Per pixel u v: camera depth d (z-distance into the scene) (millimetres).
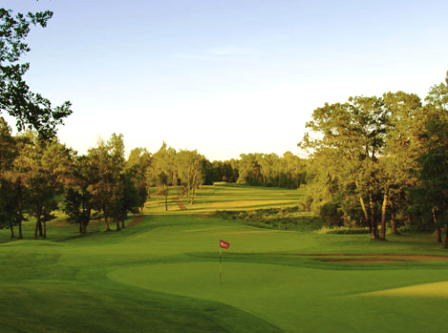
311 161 43031
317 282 15109
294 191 148000
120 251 27391
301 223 67812
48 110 13164
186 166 114375
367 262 22000
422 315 9719
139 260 21938
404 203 42906
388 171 37938
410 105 37469
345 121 40000
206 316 10039
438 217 34969
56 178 54562
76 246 34656
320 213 61594
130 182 66312
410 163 37250
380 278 15688
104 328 8305
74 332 7727
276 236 42719
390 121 39531
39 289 12312
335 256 25281
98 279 16344
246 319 9750
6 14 11727
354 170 40969
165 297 12375
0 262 21078
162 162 126062
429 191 33594
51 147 53094
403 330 8641
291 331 8797
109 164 57375
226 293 13133
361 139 40438
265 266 19859
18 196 53031
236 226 56531
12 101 12273
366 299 11578
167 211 89312
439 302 10914
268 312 10406
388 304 10867
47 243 38031
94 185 56656
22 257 22969
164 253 25688
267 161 197250
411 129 36812
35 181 52219
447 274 16359
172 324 9148
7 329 7320
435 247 34281
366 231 50594
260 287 14234
